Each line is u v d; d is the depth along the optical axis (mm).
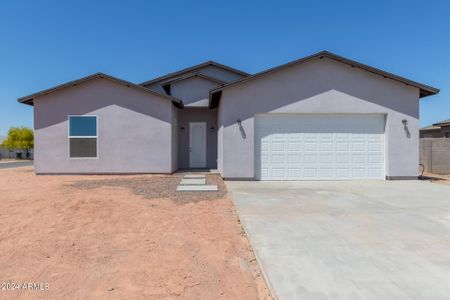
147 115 13305
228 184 10758
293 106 11820
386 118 12000
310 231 5227
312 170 11969
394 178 11914
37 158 13188
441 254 4188
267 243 4629
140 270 3732
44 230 5168
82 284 3361
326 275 3543
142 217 6062
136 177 12391
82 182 10797
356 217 6168
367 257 4086
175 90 16188
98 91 13219
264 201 7750
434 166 14891
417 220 5941
